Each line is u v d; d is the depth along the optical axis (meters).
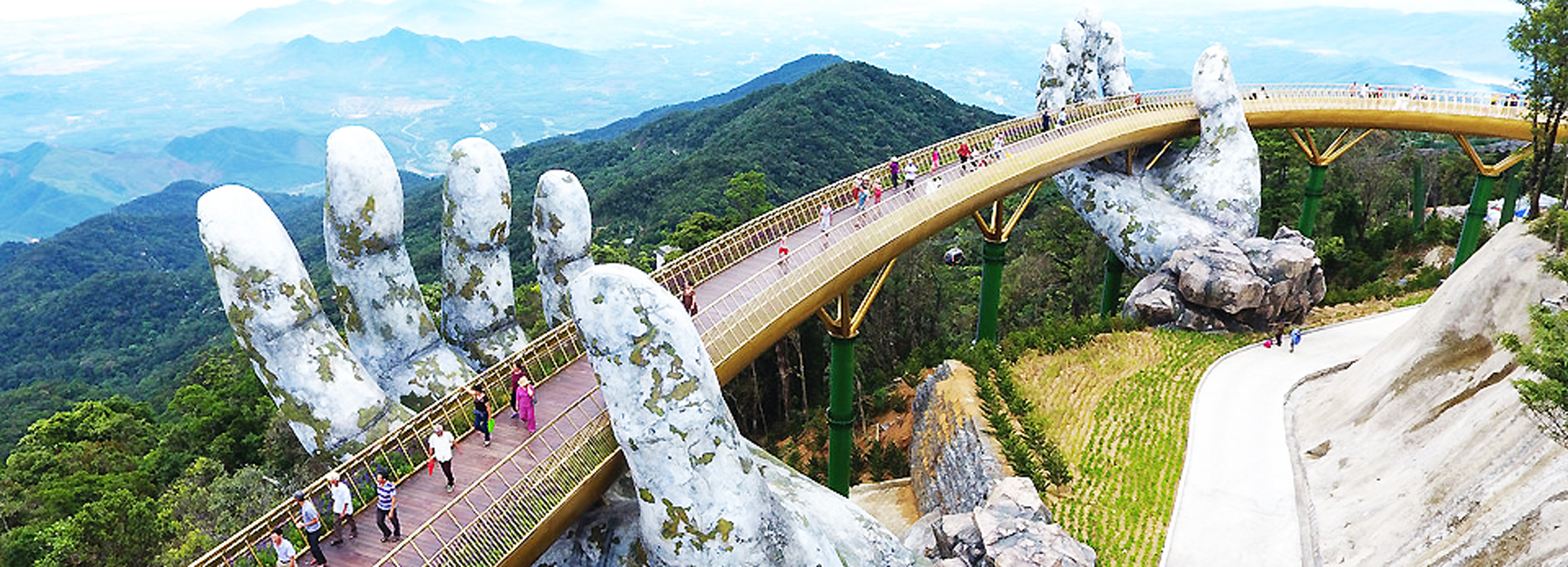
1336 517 31.53
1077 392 43.84
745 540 22.83
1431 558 26.45
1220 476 35.81
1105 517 33.84
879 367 64.81
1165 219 53.59
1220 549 31.56
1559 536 23.20
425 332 30.34
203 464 46.56
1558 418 25.16
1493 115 51.06
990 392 41.78
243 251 24.69
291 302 25.45
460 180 31.05
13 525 45.72
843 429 38.19
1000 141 49.56
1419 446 31.23
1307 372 44.50
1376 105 55.53
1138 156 58.62
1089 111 56.50
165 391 90.81
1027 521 29.73
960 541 29.86
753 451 30.50
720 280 35.19
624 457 24.31
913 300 65.31
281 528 20.80
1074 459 38.03
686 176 113.75
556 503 22.05
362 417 26.17
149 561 38.59
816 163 113.12
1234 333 49.59
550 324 32.94
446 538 21.48
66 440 59.81
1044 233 83.00
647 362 21.73
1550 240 31.50
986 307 50.62
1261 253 50.41
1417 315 36.72
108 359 128.25
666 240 74.12
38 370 125.81
